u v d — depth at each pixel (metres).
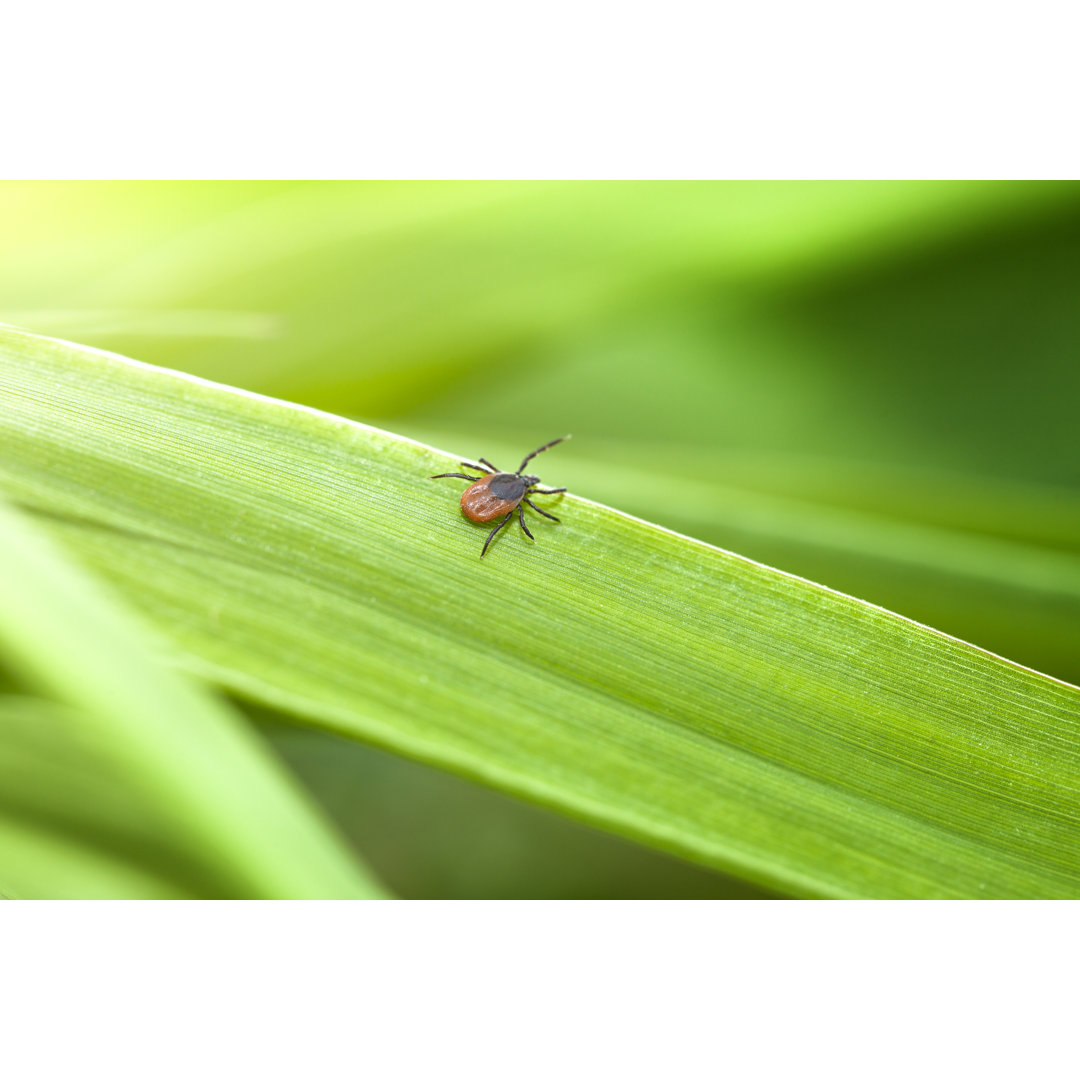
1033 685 0.09
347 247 0.11
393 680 0.09
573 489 0.11
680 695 0.09
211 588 0.09
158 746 0.09
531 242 0.11
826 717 0.09
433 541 0.09
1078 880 0.09
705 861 0.09
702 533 0.11
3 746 0.10
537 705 0.09
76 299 0.11
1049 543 0.11
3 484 0.09
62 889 0.10
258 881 0.09
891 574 0.11
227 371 0.11
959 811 0.09
